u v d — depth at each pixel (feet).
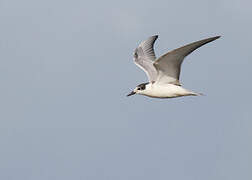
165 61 55.93
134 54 66.13
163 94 58.90
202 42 52.01
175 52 54.29
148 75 62.54
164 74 57.82
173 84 58.34
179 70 56.90
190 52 53.98
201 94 57.62
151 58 66.03
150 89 59.26
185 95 58.18
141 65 64.23
